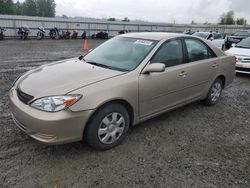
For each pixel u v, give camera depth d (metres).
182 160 3.27
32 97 3.00
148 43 4.04
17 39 24.34
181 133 4.02
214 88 5.27
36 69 3.93
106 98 3.12
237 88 7.15
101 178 2.84
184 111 4.99
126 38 4.45
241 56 8.48
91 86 3.08
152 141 3.71
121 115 3.42
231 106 5.49
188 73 4.32
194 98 4.70
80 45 20.00
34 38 26.44
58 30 27.50
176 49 4.23
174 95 4.17
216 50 5.14
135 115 3.62
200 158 3.34
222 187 2.80
